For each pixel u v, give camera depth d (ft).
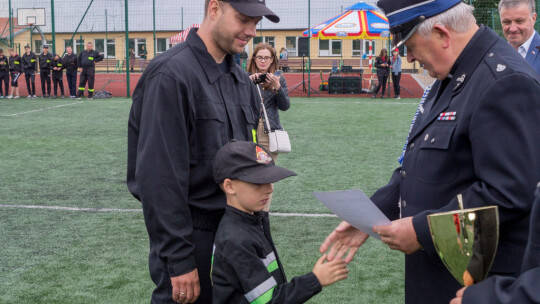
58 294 12.78
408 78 92.99
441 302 6.93
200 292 7.88
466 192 6.28
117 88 80.74
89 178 24.44
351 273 14.03
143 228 17.51
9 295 12.71
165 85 7.53
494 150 6.04
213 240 7.94
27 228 17.54
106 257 15.07
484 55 6.56
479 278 5.32
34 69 67.05
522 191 5.90
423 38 6.73
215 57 8.17
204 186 7.88
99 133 37.40
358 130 38.11
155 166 7.41
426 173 6.78
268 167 7.21
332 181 23.49
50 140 34.50
